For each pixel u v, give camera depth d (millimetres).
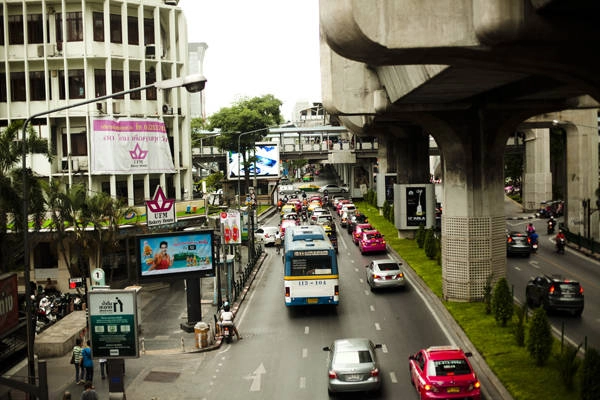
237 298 34656
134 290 18641
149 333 28812
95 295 18734
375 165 112000
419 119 29891
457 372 17203
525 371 19594
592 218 55219
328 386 19203
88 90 40812
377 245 48031
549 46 14125
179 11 45469
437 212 66062
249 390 20422
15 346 19688
